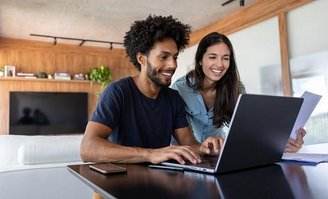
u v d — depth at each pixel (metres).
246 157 0.77
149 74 1.24
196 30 4.96
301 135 1.22
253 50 3.88
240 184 0.61
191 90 1.72
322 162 0.88
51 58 5.62
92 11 3.96
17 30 4.80
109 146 0.99
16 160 1.98
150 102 1.30
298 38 3.29
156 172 0.76
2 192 1.36
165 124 1.33
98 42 5.64
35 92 5.38
